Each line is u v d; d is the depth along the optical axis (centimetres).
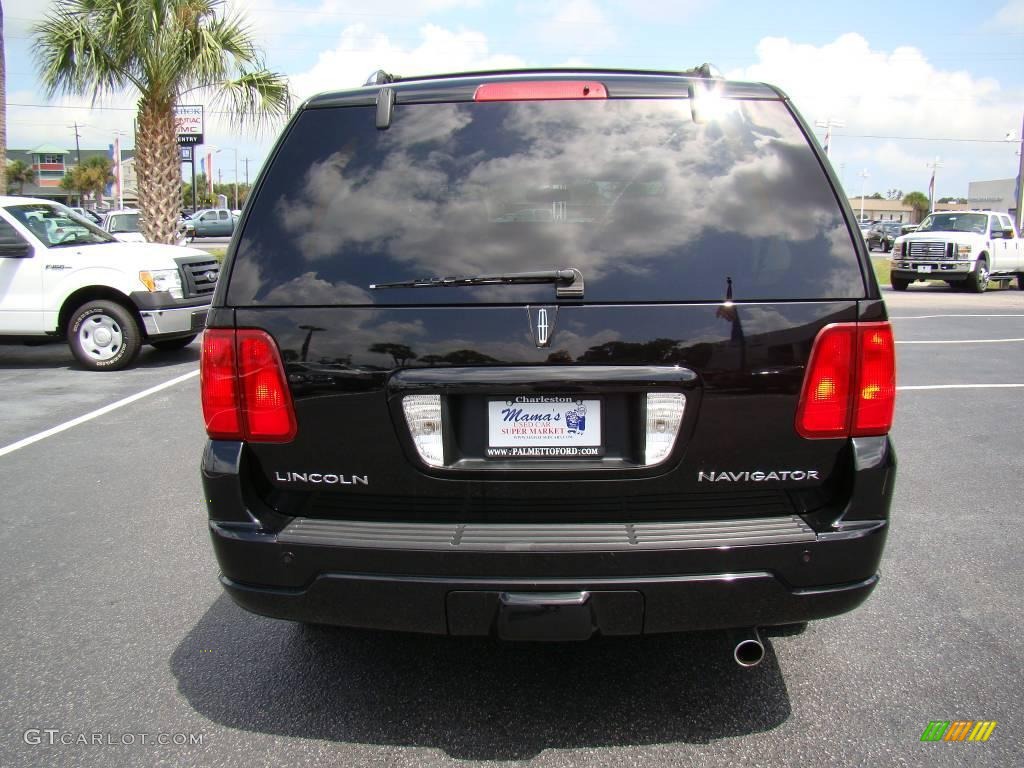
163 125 1431
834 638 335
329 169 258
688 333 238
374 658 323
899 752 261
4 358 1062
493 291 241
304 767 257
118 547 438
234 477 250
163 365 996
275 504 258
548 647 329
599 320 239
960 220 2239
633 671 311
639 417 243
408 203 252
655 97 260
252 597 252
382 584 242
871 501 243
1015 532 448
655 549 236
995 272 2183
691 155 253
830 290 241
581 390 240
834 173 254
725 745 265
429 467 245
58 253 952
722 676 307
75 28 1264
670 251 242
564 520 248
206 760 261
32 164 9625
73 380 901
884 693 295
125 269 942
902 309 1659
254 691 300
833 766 255
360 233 250
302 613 251
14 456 608
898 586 382
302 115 267
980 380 875
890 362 243
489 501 248
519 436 245
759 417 241
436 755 262
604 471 243
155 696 297
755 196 248
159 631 347
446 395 243
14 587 390
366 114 264
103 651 330
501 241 245
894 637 335
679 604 240
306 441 249
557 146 255
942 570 399
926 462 576
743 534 240
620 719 280
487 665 316
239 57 1410
